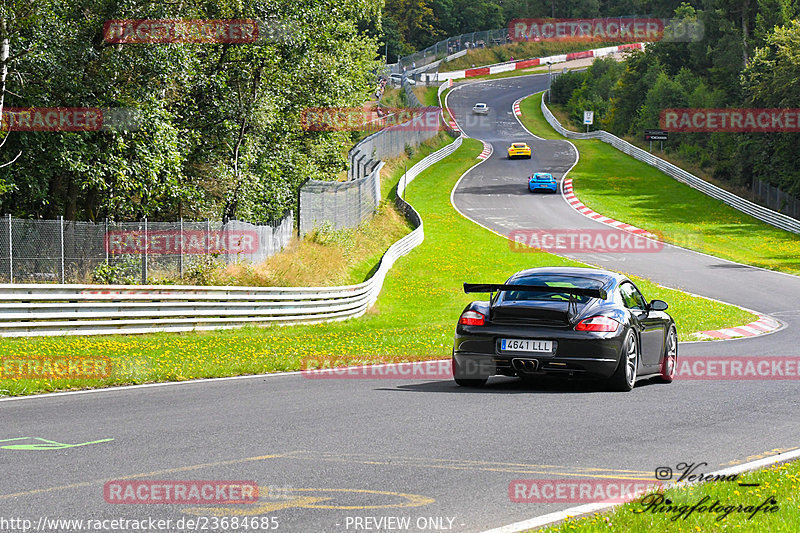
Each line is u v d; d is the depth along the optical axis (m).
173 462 21.58
